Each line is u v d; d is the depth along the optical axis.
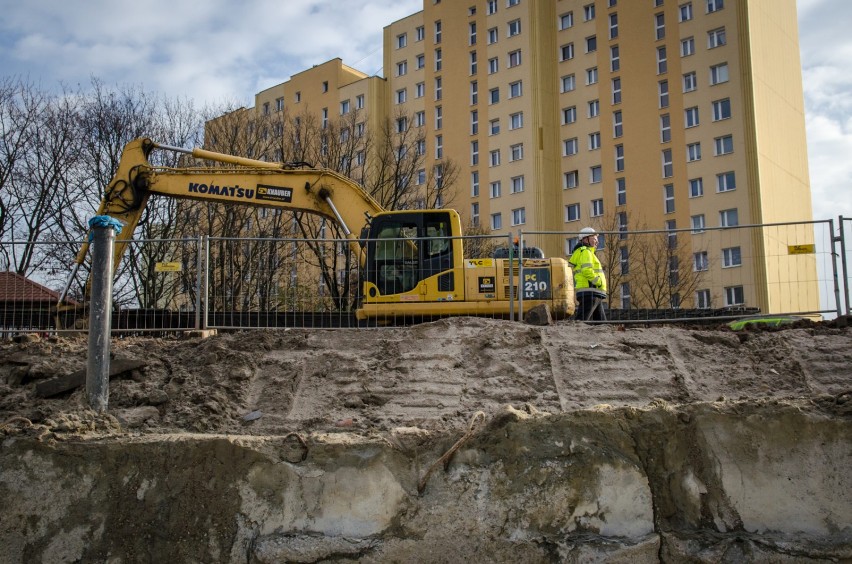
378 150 32.78
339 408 7.64
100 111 25.58
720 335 8.67
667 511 5.78
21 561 5.79
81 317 11.23
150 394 7.61
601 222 43.78
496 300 11.95
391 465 5.92
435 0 53.22
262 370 8.28
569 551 5.61
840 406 5.95
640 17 45.50
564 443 5.89
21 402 7.50
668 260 17.98
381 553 5.68
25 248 11.30
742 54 41.38
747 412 5.95
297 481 5.89
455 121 51.38
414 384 7.93
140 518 5.86
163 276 12.57
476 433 6.00
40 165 25.28
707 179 41.81
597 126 46.81
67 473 5.98
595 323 10.52
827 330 8.72
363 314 11.91
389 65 54.91
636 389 7.78
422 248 12.14
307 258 13.34
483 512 5.77
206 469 5.95
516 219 48.03
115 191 13.58
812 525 5.68
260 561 5.65
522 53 49.00
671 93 43.75
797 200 44.81
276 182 13.82
